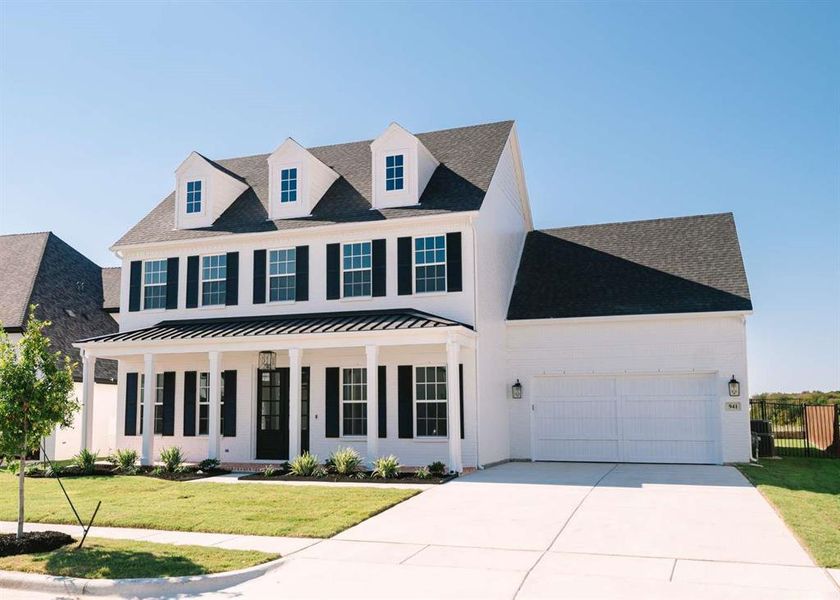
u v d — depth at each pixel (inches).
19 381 422.3
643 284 901.8
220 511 524.4
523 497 577.6
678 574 350.3
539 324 898.1
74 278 1191.6
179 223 957.8
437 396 809.5
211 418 797.9
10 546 409.1
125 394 951.0
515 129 979.9
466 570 363.6
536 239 1070.4
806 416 972.6
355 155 1005.8
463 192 843.4
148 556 395.9
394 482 663.8
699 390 835.4
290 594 332.8
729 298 836.0
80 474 755.4
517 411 896.3
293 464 729.0
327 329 761.0
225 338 796.0
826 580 337.1
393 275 832.9
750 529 449.1
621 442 856.9
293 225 877.8
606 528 455.5
